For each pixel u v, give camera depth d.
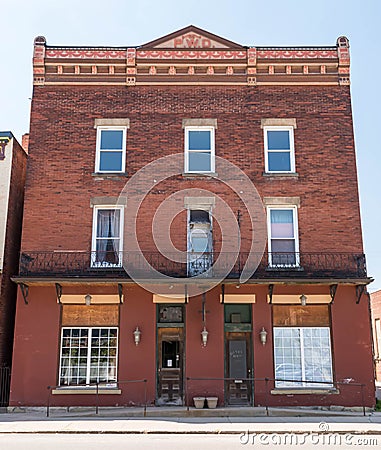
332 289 16.33
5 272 16.88
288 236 17.28
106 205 17.34
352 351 16.12
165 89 18.20
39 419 13.89
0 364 16.28
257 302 16.44
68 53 18.27
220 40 18.39
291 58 18.20
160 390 15.98
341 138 17.83
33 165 17.55
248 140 17.81
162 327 16.41
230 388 16.03
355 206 17.31
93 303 16.39
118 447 10.16
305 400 15.80
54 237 17.05
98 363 16.19
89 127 17.92
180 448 10.05
